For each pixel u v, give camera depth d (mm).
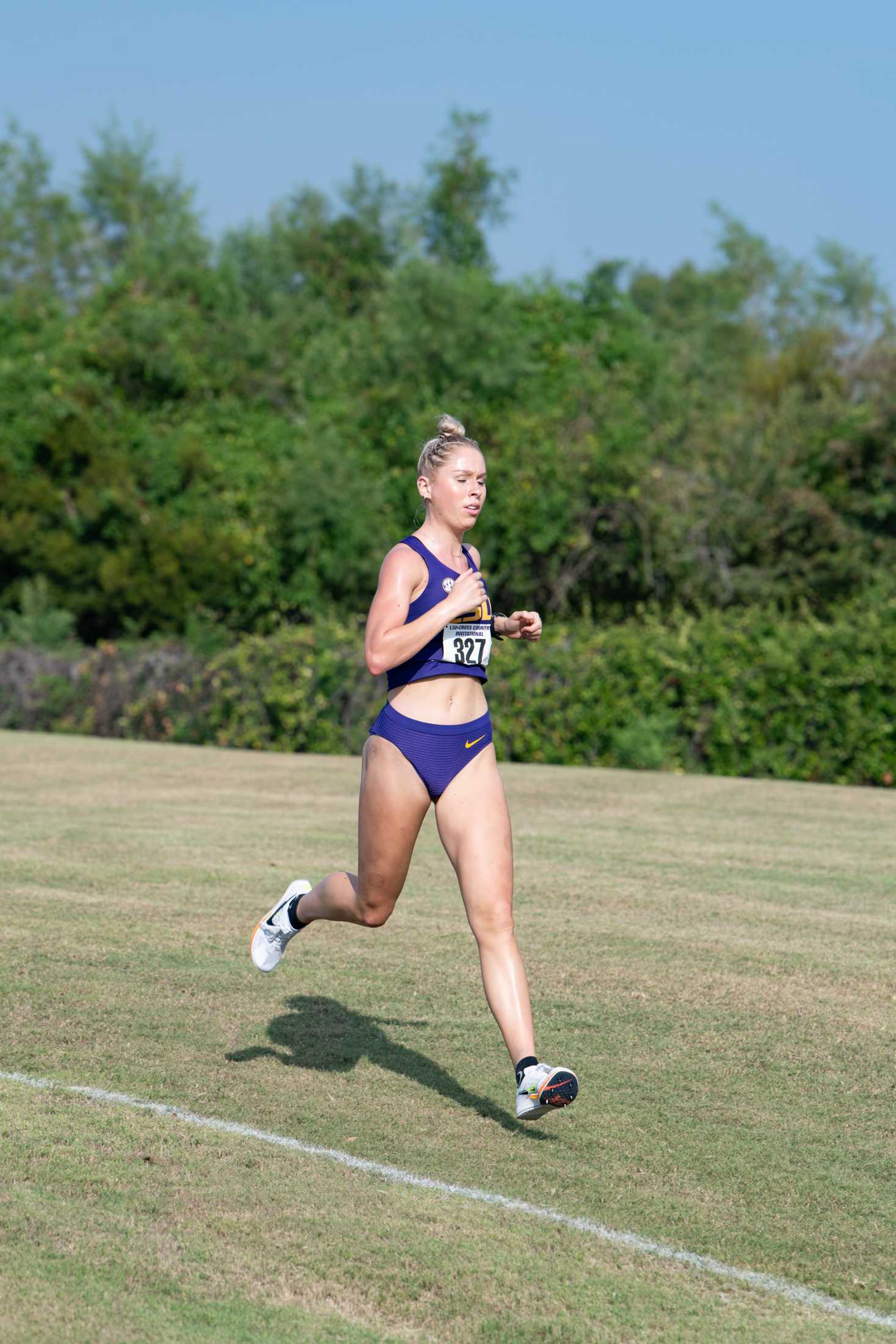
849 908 29219
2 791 46188
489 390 105000
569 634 62969
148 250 166125
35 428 102312
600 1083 18328
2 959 23828
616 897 30109
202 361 116625
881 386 95938
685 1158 15750
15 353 114625
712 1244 13555
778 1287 12711
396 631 15922
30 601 88000
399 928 27016
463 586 15992
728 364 158375
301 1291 12336
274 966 19219
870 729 53594
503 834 16500
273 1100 17297
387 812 16594
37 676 72812
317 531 94938
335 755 61688
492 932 16156
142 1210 13875
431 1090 17828
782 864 34312
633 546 92062
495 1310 12086
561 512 91250
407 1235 13477
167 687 68688
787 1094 17969
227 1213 13875
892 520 93375
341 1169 15109
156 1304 12031
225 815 41125
